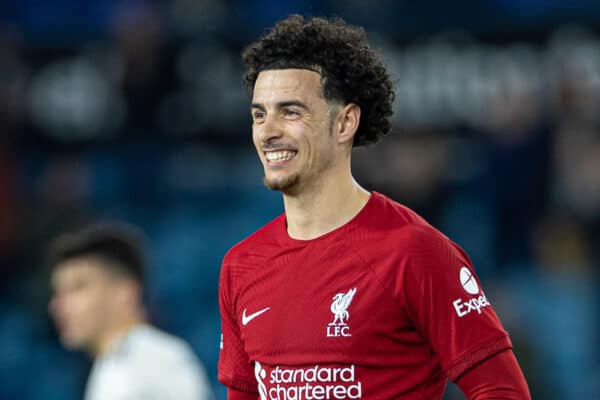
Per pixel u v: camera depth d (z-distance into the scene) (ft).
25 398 111.45
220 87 122.11
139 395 55.47
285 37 37.88
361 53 38.65
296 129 37.27
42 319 112.88
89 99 124.88
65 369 111.04
